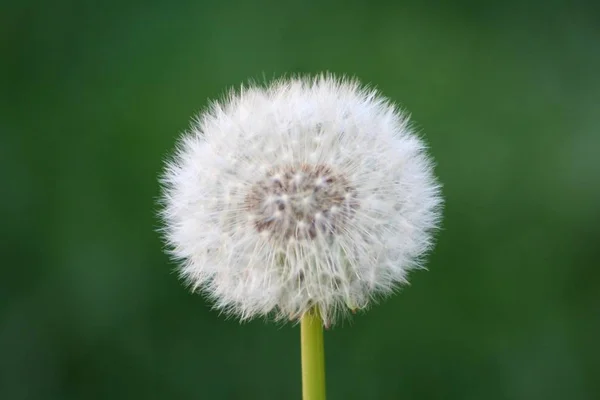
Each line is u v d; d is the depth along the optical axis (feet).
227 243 0.71
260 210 0.71
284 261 0.70
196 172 0.74
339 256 0.70
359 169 0.71
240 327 1.11
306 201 0.70
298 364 1.10
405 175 0.72
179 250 0.74
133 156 1.23
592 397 1.13
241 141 0.73
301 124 0.73
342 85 0.75
